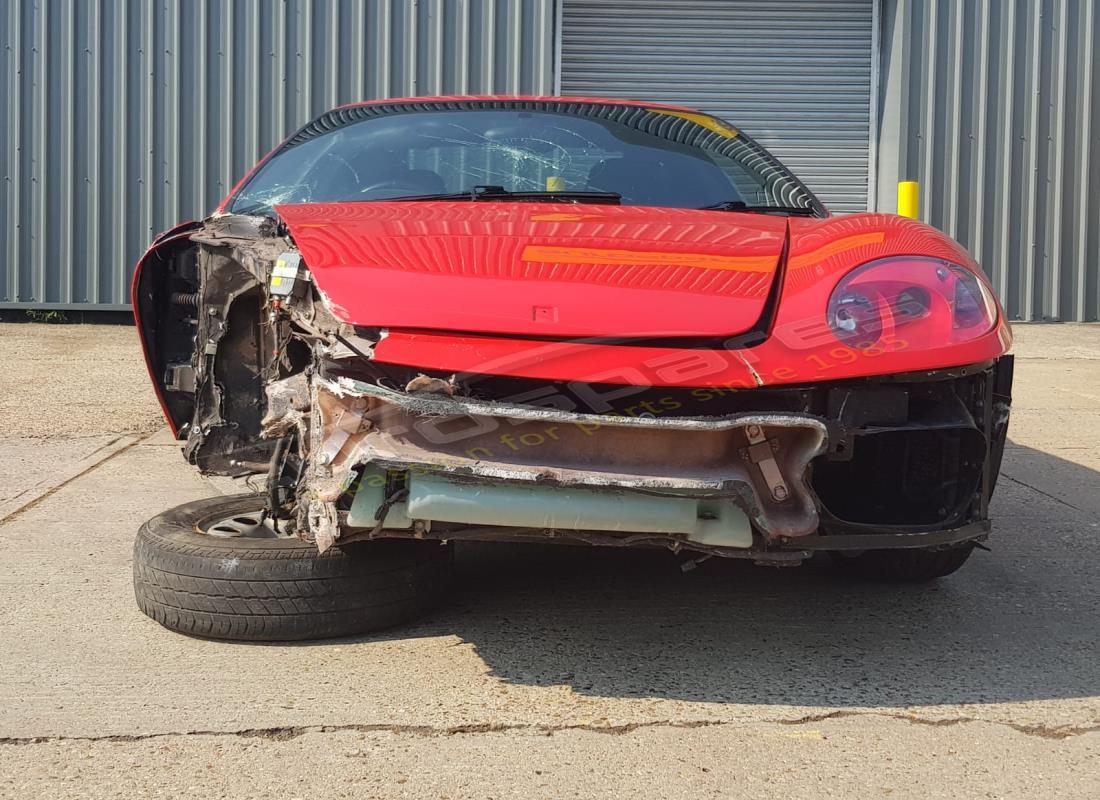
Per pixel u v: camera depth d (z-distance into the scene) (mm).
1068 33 9828
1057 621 2740
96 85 9133
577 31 10469
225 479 4188
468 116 3467
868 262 2342
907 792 1858
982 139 9914
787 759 1975
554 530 2098
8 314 9508
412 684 2293
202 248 2879
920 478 2451
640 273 2307
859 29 10500
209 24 9141
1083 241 9953
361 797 1822
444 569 2670
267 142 9273
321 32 9234
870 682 2334
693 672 2379
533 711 2168
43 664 2377
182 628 2510
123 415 5500
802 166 10656
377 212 2689
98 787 1846
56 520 3600
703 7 10461
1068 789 1872
